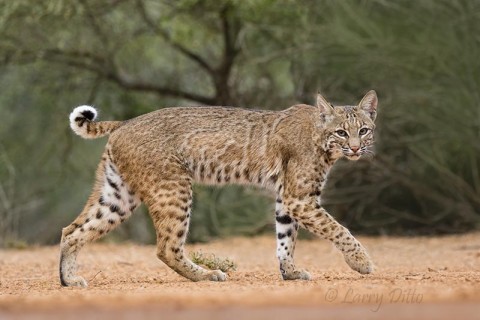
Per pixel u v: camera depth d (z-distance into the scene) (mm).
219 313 25219
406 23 73125
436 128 72125
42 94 87312
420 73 72938
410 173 75438
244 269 46094
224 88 82938
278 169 38719
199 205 82062
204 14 78000
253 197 77688
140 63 88812
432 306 26453
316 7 76250
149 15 84250
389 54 72250
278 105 79750
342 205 78438
